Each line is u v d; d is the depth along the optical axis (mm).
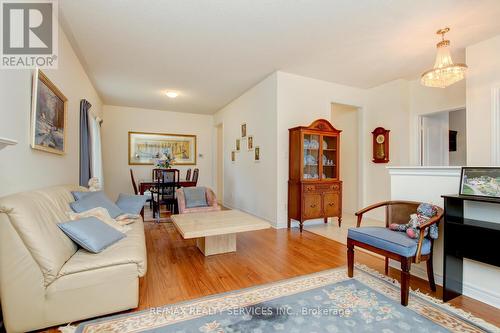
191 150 7160
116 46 3201
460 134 5352
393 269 2461
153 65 3828
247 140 5094
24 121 1916
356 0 2309
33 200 1712
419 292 2004
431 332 1523
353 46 3236
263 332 1522
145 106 6414
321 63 3768
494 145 2975
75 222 1877
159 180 4820
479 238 1861
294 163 4023
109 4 2355
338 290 2037
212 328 1562
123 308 1716
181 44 3164
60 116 2672
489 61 3029
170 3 2350
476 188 1913
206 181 7340
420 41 3098
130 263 1745
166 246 3201
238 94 5359
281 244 3254
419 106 4410
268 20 2641
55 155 2572
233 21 2656
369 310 1755
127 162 6457
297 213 3918
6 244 1455
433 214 2016
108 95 5430
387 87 4645
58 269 1546
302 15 2545
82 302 1604
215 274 2359
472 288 1958
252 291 2027
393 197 2533
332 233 3779
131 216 2883
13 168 1756
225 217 3117
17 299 1470
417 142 4441
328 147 4309
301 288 2074
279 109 4105
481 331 1537
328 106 4578
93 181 3371
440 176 2184
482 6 2396
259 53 3438
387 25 2734
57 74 2611
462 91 3895
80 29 2793
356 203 5191
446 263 1897
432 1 2326
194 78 4398
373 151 4812
